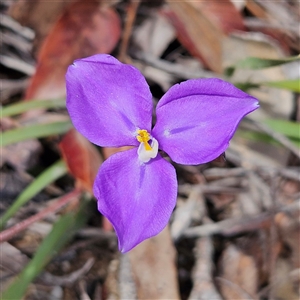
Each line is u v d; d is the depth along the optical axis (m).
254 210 0.43
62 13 0.44
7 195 0.43
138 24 0.46
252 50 0.44
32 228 0.42
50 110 0.44
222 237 0.43
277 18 0.47
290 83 0.41
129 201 0.36
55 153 0.44
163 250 0.40
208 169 0.44
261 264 0.42
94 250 0.42
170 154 0.36
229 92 0.35
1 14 0.45
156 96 0.45
